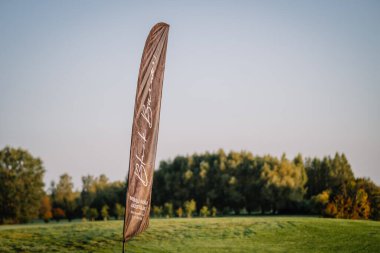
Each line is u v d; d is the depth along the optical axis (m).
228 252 39.84
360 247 41.38
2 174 112.81
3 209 111.38
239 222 53.75
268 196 105.75
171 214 99.44
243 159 119.88
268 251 40.28
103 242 44.53
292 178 108.31
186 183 118.31
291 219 55.38
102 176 146.75
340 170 124.25
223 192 114.31
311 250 40.69
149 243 43.84
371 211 79.38
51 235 47.81
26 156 115.19
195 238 45.75
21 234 48.41
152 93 21.14
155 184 121.06
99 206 113.56
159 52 21.53
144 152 20.64
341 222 52.41
